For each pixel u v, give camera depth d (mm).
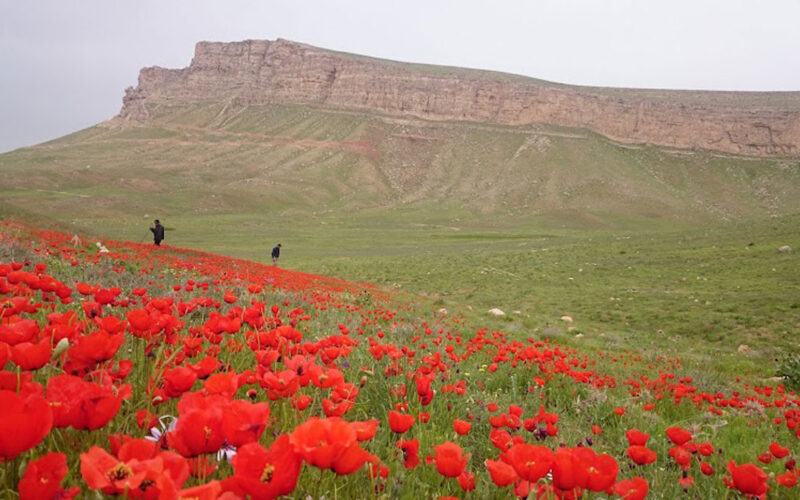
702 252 51750
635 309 30469
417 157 183125
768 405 8609
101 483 1058
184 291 8844
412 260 57719
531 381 7391
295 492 1856
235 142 193875
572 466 1688
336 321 10266
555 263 52500
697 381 11641
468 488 2176
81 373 1951
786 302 27969
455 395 4988
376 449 2965
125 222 92438
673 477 4027
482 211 142625
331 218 125812
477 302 34031
